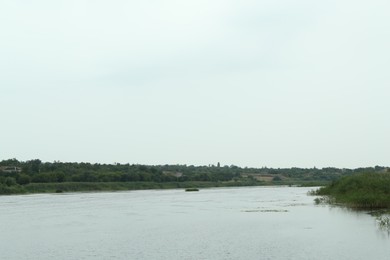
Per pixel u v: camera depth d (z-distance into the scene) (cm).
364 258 2972
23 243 4034
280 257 3116
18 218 6212
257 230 4500
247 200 9425
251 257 3150
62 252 3556
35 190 15150
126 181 18538
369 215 5275
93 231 4753
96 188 17000
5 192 13975
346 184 7575
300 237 3947
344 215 5384
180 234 4384
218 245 3681
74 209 7669
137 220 5781
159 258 3216
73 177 17338
